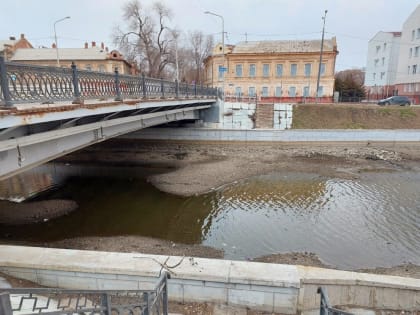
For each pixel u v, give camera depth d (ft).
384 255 29.78
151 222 37.52
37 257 18.67
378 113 96.58
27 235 33.37
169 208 42.32
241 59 142.00
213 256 29.07
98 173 60.80
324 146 85.10
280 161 70.59
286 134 85.81
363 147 84.17
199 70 197.67
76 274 17.90
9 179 56.44
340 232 34.83
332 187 52.31
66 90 22.61
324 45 136.87
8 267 18.21
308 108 97.81
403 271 26.73
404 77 145.59
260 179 56.34
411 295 17.63
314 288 16.98
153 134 87.35
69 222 37.11
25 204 43.01
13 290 7.45
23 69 18.04
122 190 50.06
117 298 17.22
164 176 58.13
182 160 72.08
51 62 175.83
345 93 145.89
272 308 16.92
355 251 30.55
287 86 139.85
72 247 30.35
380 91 165.68
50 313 8.05
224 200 45.57
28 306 15.35
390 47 159.63
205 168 63.93
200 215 39.93
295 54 135.54
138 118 41.88
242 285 16.80
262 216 39.63
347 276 17.62
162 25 139.13
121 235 33.76
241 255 29.45
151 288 17.39
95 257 18.78
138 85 37.76
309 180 56.08
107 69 174.70
